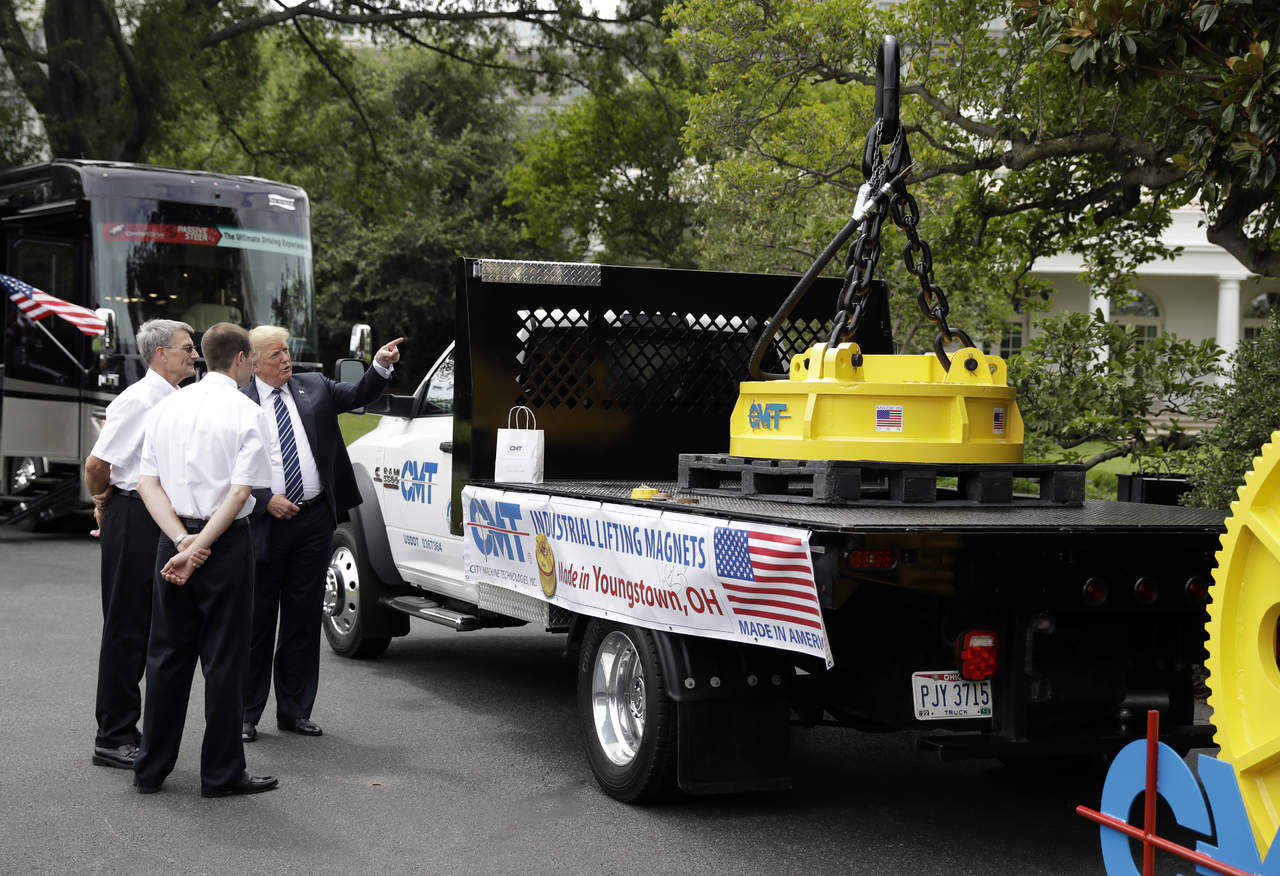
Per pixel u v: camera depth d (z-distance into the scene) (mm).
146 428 5527
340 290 40312
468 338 6875
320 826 5160
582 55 27484
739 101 12648
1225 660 3475
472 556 6754
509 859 4797
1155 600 4652
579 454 7109
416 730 6746
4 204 14875
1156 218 11406
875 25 11297
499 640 9508
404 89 41562
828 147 12633
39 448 14320
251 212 14812
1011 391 5438
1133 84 7465
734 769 5109
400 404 8062
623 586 5312
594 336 7129
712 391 7414
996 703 4625
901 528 4230
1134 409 10102
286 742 6488
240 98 25391
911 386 5203
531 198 35125
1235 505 3463
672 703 5145
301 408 6605
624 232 34594
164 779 5680
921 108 11195
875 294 7684
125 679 5953
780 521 4352
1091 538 4516
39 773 5824
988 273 11875
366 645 8516
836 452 5219
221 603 5469
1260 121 6812
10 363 14648
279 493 6453
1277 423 7926
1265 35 7062
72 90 21750
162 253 14188
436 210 39719
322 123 27734
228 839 4984
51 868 4652
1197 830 3490
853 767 6230
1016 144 10070
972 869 4738
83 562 12609
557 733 6715
